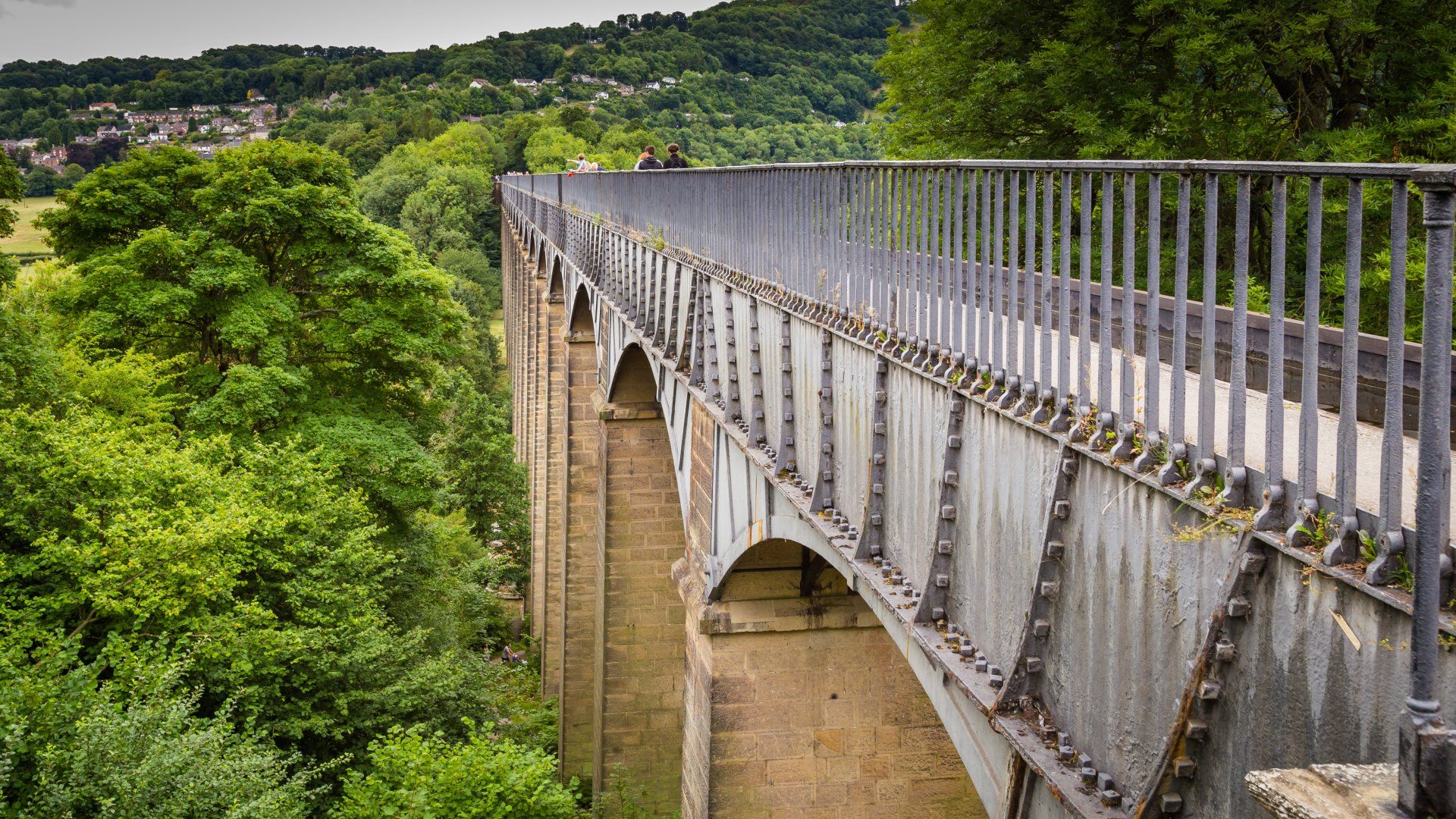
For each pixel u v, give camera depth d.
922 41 19.39
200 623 20.12
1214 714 5.03
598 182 30.50
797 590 16.33
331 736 22.25
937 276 8.21
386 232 35.25
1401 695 3.96
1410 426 5.81
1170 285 15.52
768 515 13.29
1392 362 4.01
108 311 31.30
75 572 18.95
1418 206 13.97
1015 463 6.95
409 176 151.62
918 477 8.61
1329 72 15.92
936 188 8.16
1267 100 15.77
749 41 186.88
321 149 35.44
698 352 16.61
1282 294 4.64
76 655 17.73
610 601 28.73
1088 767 6.06
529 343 64.19
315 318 35.50
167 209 34.38
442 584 34.50
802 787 16.44
